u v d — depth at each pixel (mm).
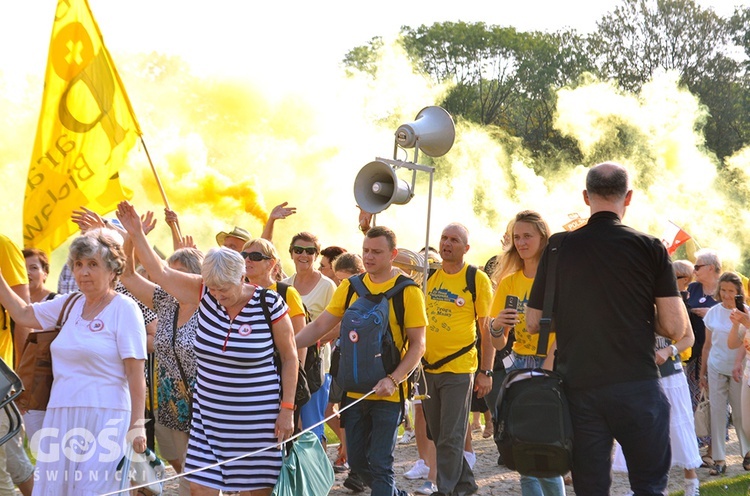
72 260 4945
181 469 5941
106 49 7141
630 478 4312
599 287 4293
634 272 4277
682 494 6988
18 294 6070
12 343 6281
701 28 56500
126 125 7191
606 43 57219
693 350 8562
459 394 6516
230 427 4875
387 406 5527
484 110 53844
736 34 56906
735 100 55219
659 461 4246
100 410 4852
